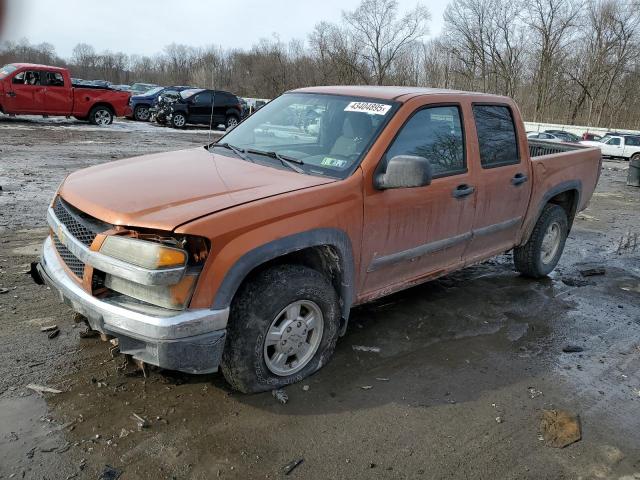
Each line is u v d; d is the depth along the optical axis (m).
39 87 19.14
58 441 2.78
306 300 3.30
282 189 3.21
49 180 9.70
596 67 57.78
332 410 3.21
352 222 3.42
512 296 5.32
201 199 2.99
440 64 65.25
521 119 4.99
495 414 3.31
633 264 6.82
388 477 2.72
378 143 3.63
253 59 62.31
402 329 4.37
